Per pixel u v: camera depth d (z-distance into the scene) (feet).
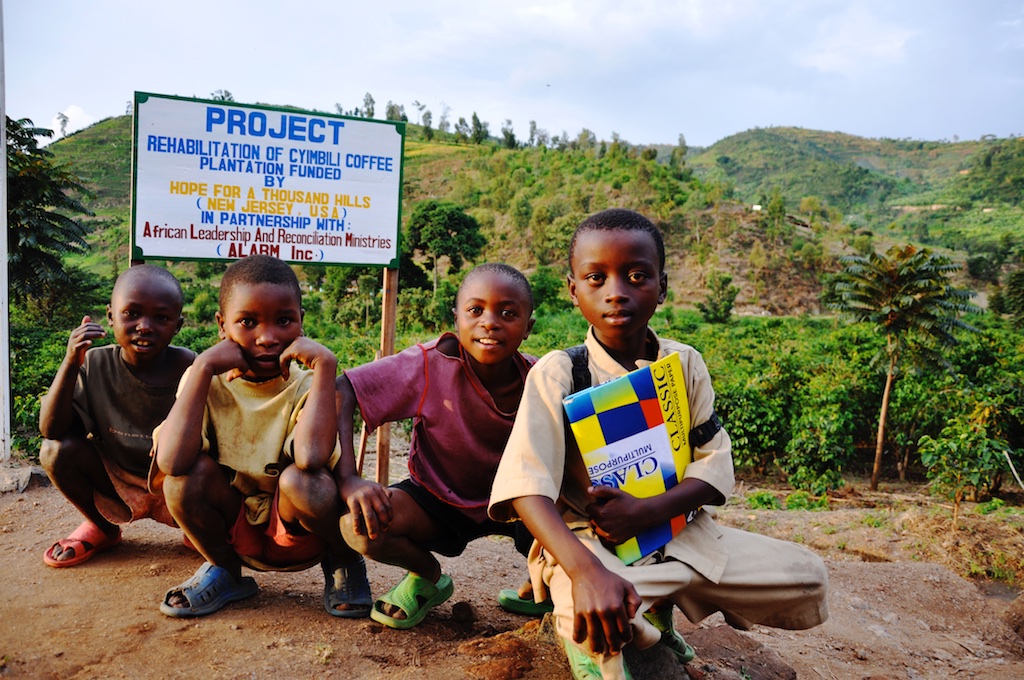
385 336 16.37
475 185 354.95
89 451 10.16
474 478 9.35
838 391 48.52
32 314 89.56
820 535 24.22
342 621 9.10
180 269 197.47
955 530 22.57
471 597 10.94
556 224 257.96
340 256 15.61
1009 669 11.64
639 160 331.36
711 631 10.03
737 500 37.19
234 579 9.43
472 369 9.12
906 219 545.03
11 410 22.26
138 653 7.97
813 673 10.29
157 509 10.44
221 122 14.37
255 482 8.93
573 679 7.45
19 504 13.85
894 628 13.56
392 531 8.55
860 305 51.01
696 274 246.47
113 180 331.36
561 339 105.19
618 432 6.91
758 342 98.17
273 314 8.44
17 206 68.33
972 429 31.73
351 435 8.77
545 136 484.74
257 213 14.83
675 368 7.25
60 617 8.79
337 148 15.33
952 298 49.44
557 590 6.74
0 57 17.21
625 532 6.59
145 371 10.16
